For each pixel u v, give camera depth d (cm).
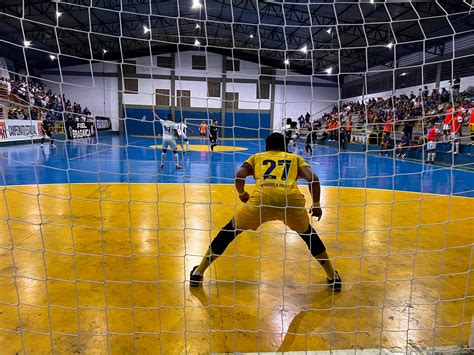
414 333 230
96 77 2994
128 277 304
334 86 3055
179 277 306
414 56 2123
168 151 1686
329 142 2056
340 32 2019
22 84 1759
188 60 2936
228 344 214
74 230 430
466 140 1266
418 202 643
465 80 1731
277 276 314
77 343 212
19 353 202
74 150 1638
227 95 2856
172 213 523
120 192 691
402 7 1535
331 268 290
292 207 273
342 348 213
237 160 1366
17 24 2056
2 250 359
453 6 1445
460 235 439
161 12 2192
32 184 759
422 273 324
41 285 285
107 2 1948
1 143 1512
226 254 365
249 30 2403
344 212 557
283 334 226
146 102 2977
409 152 1504
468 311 258
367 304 267
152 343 214
